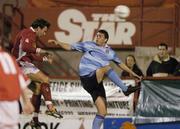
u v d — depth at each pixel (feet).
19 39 89.30
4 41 126.72
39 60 89.66
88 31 132.46
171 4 134.00
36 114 91.71
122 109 96.43
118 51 131.13
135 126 94.63
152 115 94.38
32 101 91.09
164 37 131.95
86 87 87.25
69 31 132.87
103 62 87.04
